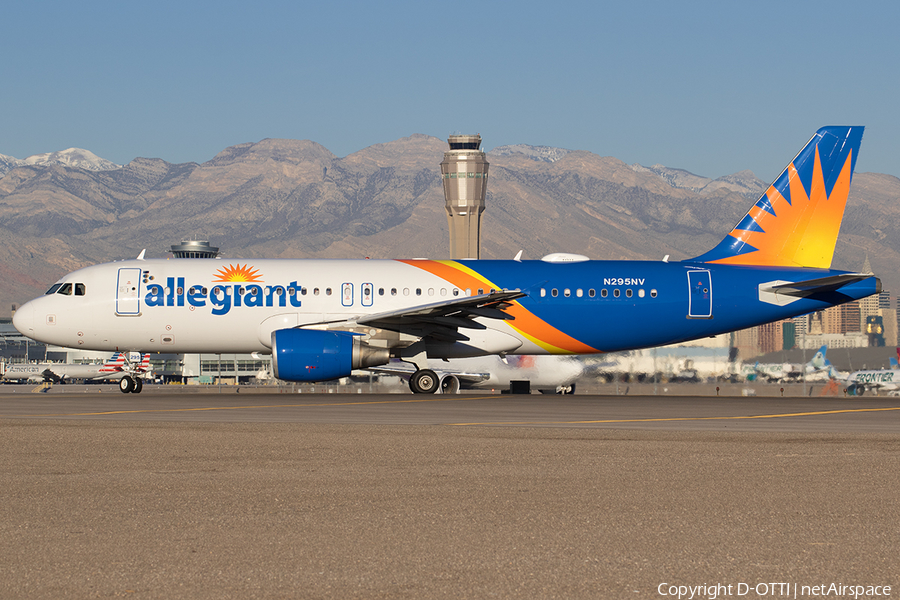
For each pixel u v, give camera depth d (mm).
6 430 53250
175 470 38375
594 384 160250
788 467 39938
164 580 21969
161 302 89438
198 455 42906
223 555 24266
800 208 94812
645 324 92562
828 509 30688
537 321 91438
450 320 88500
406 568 23094
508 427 56156
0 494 32750
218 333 90125
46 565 23250
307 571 22766
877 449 46312
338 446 46312
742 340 180500
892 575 22906
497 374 128375
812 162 94625
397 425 56969
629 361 170500
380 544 25500
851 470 39156
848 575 22812
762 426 58312
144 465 39781
